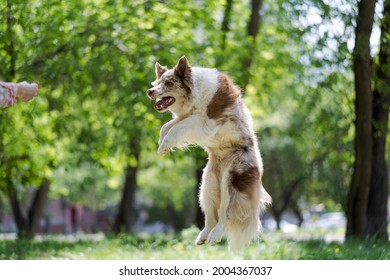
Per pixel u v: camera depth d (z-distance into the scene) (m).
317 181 31.45
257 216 7.39
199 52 16.25
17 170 18.05
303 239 15.61
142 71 15.35
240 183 7.22
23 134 16.61
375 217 14.87
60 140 18.19
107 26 15.46
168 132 7.16
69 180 30.03
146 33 15.73
